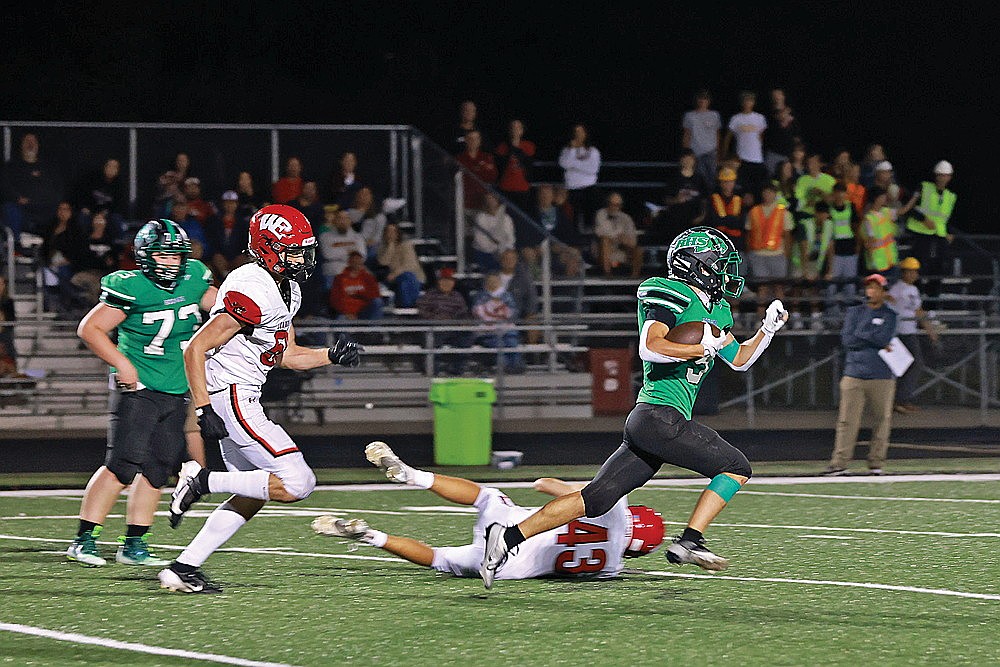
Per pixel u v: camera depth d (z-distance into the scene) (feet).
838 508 105.70
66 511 106.11
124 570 80.59
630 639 63.52
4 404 173.37
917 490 116.06
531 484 122.52
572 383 184.55
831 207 199.52
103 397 175.83
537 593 73.56
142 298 80.18
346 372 178.70
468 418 138.21
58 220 184.14
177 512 71.92
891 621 67.21
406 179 195.72
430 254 194.29
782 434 162.81
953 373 184.24
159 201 187.01
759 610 69.62
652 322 71.77
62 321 176.76
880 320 125.18
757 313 186.50
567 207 216.95
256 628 65.77
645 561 83.10
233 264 183.62
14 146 187.42
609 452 147.64
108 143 190.60
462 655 60.75
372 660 60.03
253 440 70.90
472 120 212.43
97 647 62.44
